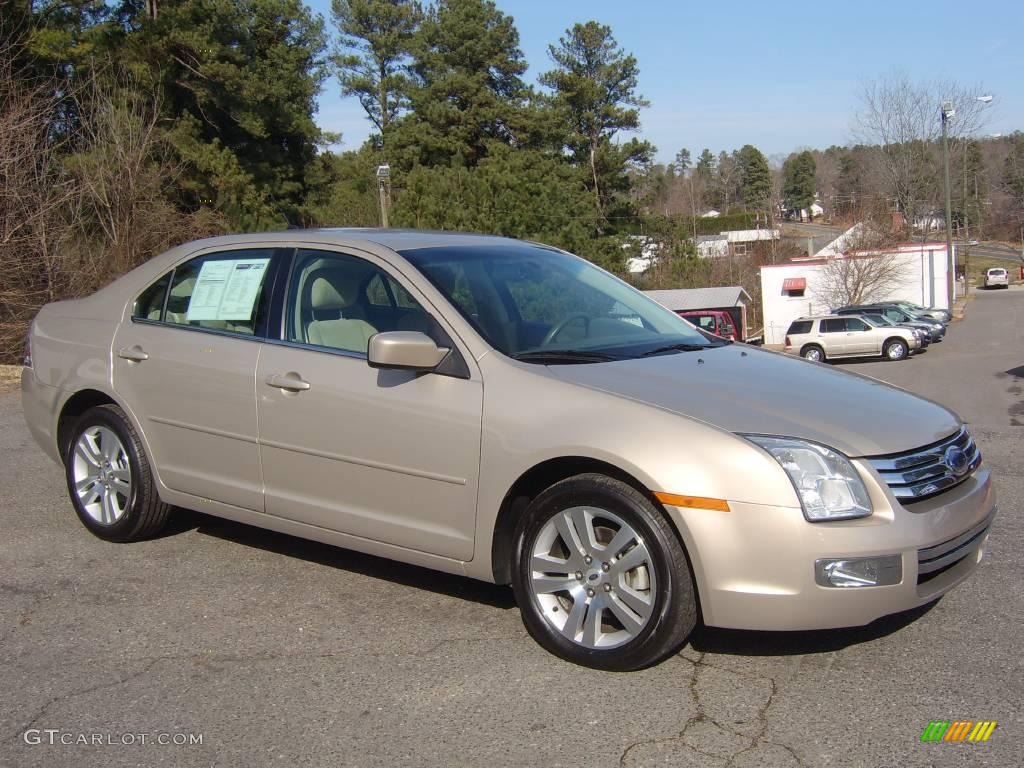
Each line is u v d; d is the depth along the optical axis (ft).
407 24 214.07
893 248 167.43
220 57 113.60
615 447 11.51
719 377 12.99
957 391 73.51
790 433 11.35
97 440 17.44
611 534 11.96
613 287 16.72
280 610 14.12
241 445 15.19
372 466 13.65
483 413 12.64
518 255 16.07
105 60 91.20
